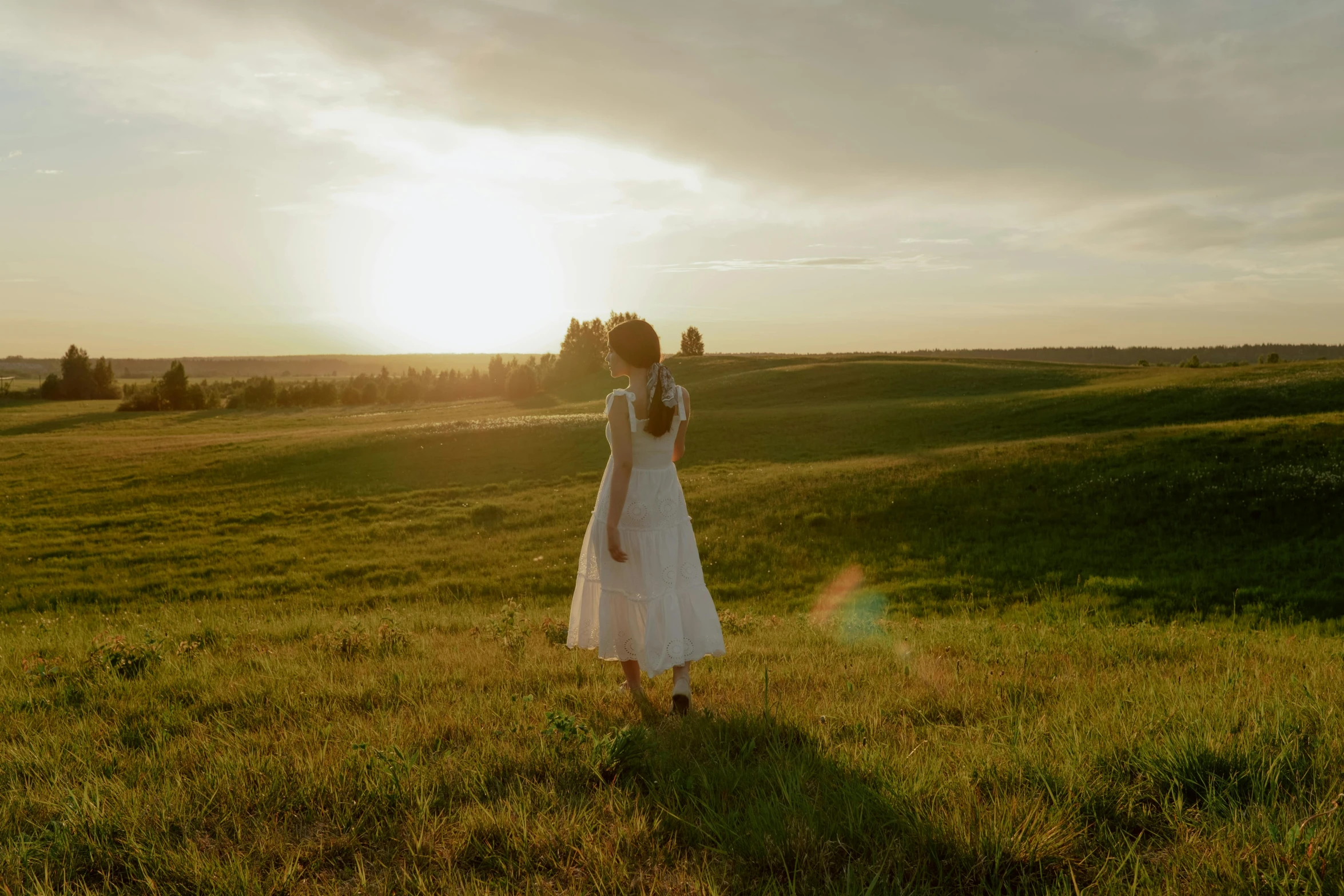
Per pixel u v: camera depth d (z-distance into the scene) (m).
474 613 10.04
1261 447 20.34
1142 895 1.91
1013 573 14.67
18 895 2.12
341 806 2.62
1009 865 2.11
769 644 6.36
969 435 35.44
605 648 3.86
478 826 2.42
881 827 2.30
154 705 4.07
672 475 3.96
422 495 27.23
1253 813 2.28
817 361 88.19
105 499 28.23
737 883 2.07
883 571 15.58
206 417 85.94
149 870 2.24
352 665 5.04
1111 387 44.38
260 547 20.81
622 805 2.54
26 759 3.12
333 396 115.81
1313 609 11.44
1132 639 5.87
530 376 103.44
